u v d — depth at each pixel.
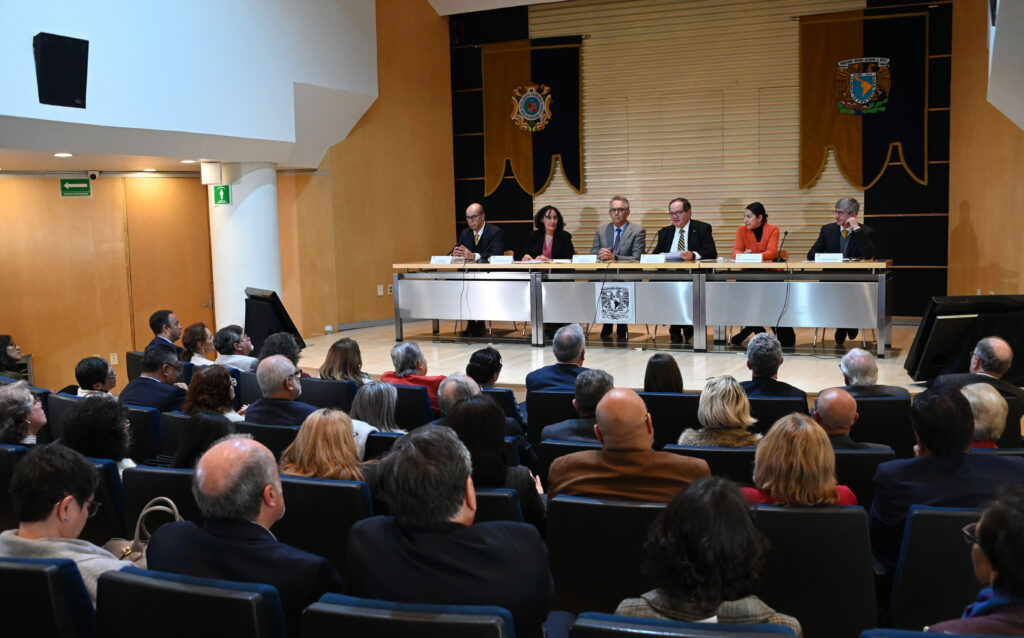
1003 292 8.15
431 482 1.83
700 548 1.49
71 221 8.91
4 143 6.06
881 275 6.97
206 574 1.89
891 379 6.06
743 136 10.13
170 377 4.51
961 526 2.10
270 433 3.34
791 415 2.30
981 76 8.52
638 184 10.62
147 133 6.89
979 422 2.98
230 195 8.43
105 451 2.95
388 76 10.35
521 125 10.91
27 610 1.76
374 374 7.03
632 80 10.52
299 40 8.40
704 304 7.50
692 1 10.18
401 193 10.63
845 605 2.17
